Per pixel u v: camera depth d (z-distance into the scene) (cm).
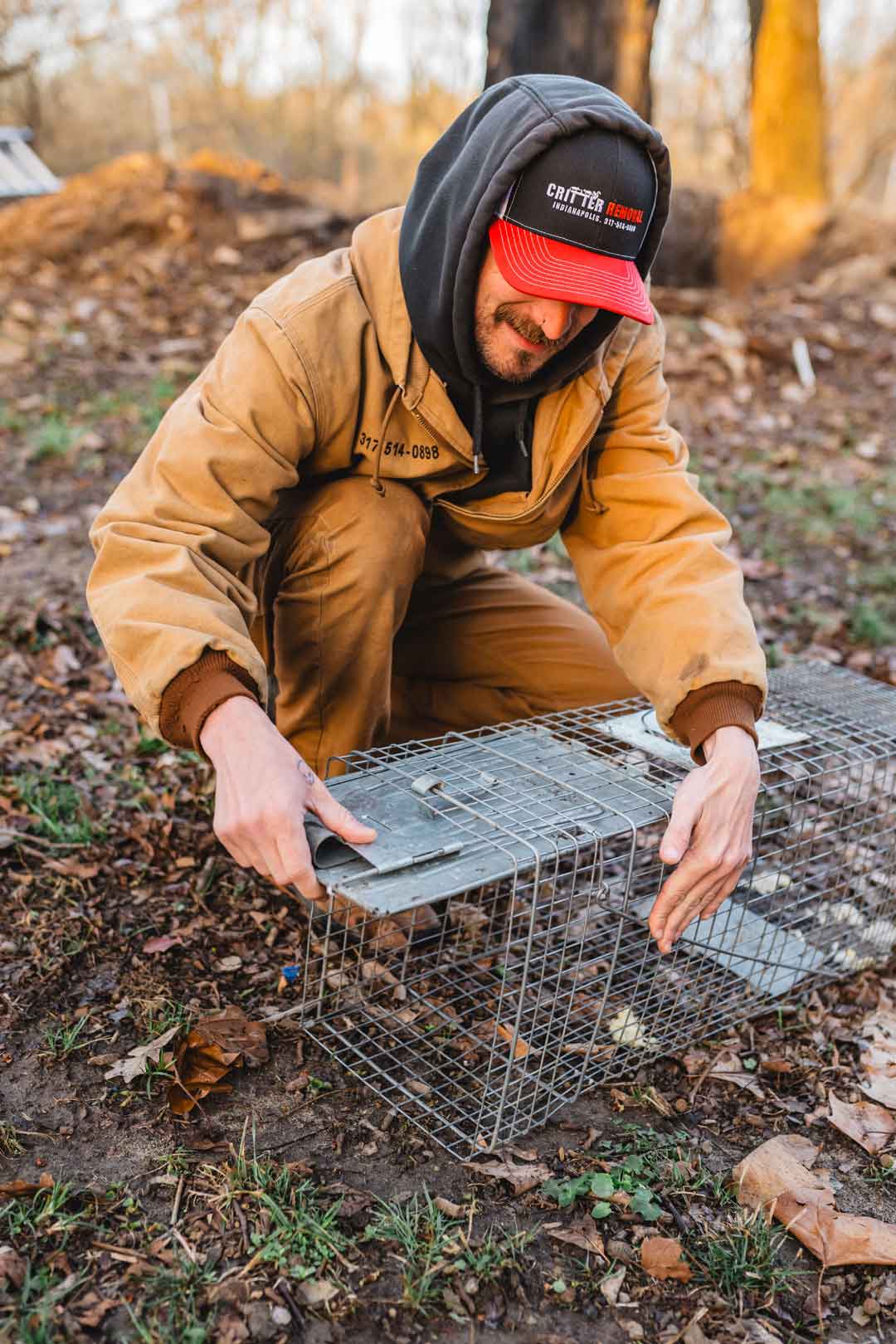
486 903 251
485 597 260
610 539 224
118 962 221
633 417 224
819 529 511
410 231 199
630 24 640
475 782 197
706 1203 181
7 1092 187
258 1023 207
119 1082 192
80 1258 159
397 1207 172
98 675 346
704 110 1559
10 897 235
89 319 713
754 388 705
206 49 1569
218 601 176
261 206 895
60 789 277
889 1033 224
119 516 185
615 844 269
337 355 198
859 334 798
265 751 163
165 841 262
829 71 1889
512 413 212
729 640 196
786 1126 200
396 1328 155
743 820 184
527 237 182
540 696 259
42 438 525
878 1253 173
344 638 218
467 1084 200
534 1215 175
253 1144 182
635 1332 158
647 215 191
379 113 2030
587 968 232
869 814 297
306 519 218
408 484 221
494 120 186
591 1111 198
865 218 955
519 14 640
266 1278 159
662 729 205
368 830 166
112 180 869
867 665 396
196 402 194
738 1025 225
